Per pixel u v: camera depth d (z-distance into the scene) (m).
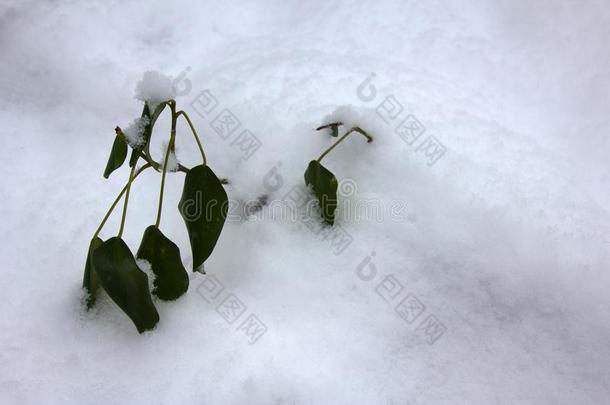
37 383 0.64
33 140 0.78
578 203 0.73
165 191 0.73
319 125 0.76
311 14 0.92
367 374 0.65
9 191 0.74
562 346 0.66
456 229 0.71
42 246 0.70
